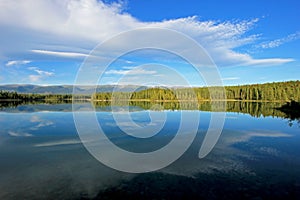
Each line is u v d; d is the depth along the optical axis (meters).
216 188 8.67
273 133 19.09
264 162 11.51
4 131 19.64
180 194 8.21
